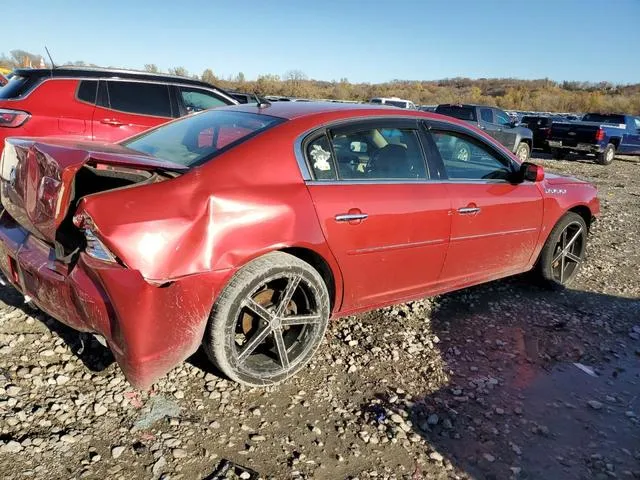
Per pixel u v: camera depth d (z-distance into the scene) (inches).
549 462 106.1
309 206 119.3
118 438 100.3
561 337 161.3
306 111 135.0
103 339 103.7
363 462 101.4
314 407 116.2
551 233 189.3
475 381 132.6
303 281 120.1
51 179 102.5
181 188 104.4
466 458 105.3
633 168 730.8
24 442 96.1
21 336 129.2
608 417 122.7
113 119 261.6
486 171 167.0
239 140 120.5
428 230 143.4
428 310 170.6
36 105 242.2
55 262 105.7
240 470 95.5
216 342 109.3
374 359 138.0
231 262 106.3
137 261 95.6
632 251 267.9
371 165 137.3
